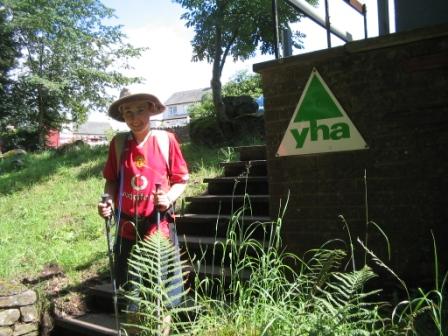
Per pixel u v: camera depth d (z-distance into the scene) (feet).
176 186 9.77
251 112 35.58
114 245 9.89
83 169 32.71
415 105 9.72
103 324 12.42
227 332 8.53
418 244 9.77
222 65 38.93
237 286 9.49
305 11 14.23
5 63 75.61
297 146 11.20
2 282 13.88
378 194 10.17
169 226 9.76
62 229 21.18
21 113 79.71
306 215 11.12
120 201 9.64
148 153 9.64
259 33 40.91
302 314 7.79
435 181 9.59
